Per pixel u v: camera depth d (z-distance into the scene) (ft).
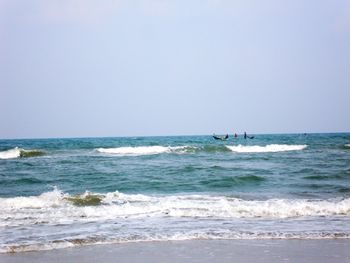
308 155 146.61
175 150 167.43
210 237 36.83
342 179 81.87
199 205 51.52
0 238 36.29
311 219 45.32
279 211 48.55
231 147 170.71
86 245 34.24
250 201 55.93
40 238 36.29
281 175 87.76
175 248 33.32
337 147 190.08
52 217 45.21
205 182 77.51
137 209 49.06
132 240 35.78
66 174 90.43
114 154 156.15
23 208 50.08
